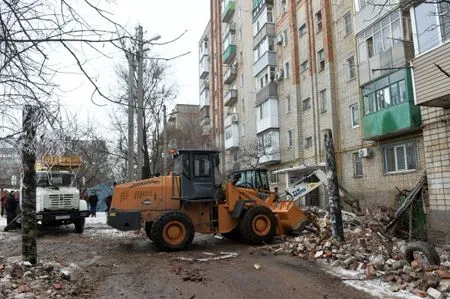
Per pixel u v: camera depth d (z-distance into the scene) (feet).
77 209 52.60
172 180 39.52
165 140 91.20
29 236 26.45
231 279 25.08
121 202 38.93
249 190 42.09
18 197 58.54
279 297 21.13
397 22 59.36
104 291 22.66
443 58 38.88
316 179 52.80
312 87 86.84
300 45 93.15
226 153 138.31
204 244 40.37
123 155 93.35
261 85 109.91
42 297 20.08
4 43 11.53
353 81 74.28
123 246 40.04
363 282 23.24
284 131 98.63
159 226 36.19
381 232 36.06
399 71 57.26
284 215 42.11
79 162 53.01
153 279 25.49
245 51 125.18
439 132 43.37
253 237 38.83
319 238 34.88
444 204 42.34
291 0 95.40
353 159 73.77
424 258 25.79
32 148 14.78
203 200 39.06
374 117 61.77
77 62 12.25
